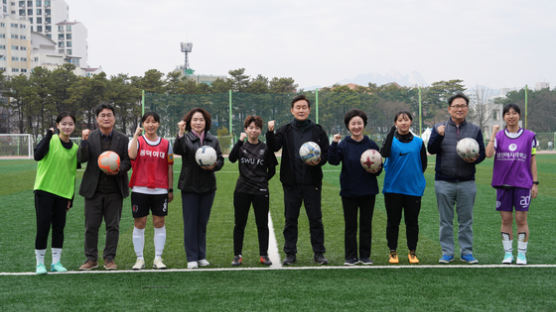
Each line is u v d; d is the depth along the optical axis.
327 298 3.84
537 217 7.96
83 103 55.00
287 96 36.31
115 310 3.59
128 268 4.95
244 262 5.18
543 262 5.04
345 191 4.97
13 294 4.00
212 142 5.20
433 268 4.79
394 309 3.58
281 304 3.70
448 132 5.12
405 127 5.01
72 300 3.84
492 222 7.55
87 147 4.84
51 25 130.88
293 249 5.10
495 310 3.56
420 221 7.82
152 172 4.92
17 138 39.47
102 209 4.97
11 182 15.02
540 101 45.84
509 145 5.02
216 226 7.47
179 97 36.62
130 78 59.59
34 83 54.50
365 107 36.25
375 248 5.86
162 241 5.02
